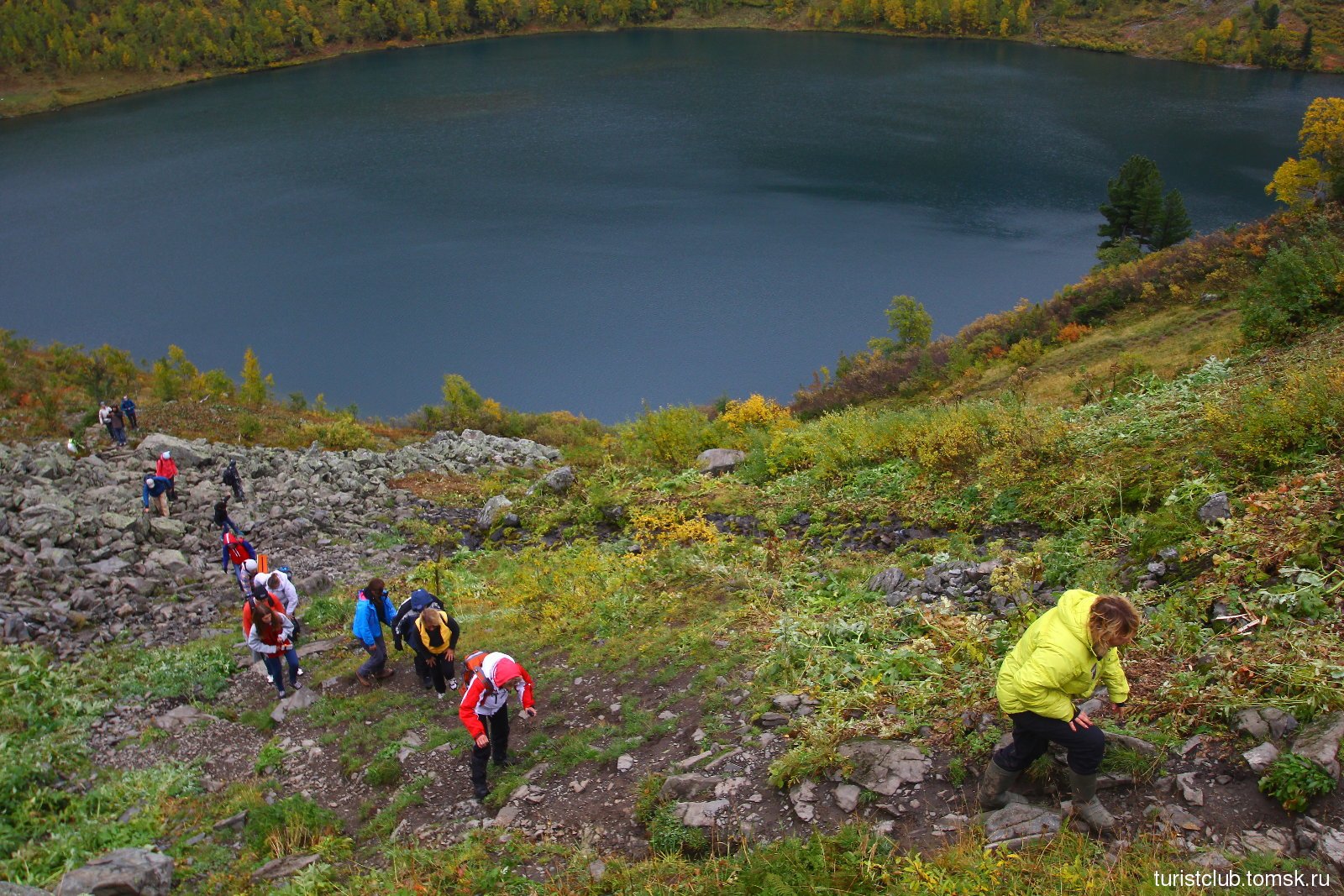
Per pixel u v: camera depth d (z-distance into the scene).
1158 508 9.05
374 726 8.88
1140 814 4.75
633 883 5.38
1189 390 13.01
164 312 116.56
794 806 5.65
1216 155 142.00
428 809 7.14
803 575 10.57
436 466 25.22
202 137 190.88
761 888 4.85
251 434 28.88
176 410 31.33
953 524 11.44
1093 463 10.89
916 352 60.28
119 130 197.12
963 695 6.20
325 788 7.91
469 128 187.25
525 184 157.00
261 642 9.93
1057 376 44.47
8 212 150.12
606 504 17.17
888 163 154.88
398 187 159.00
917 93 198.25
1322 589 6.04
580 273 125.62
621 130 181.25
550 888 5.61
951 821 5.05
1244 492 8.38
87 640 12.19
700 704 7.59
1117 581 7.77
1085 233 123.31
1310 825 4.38
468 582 14.27
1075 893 4.25
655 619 10.12
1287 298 16.89
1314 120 63.19
